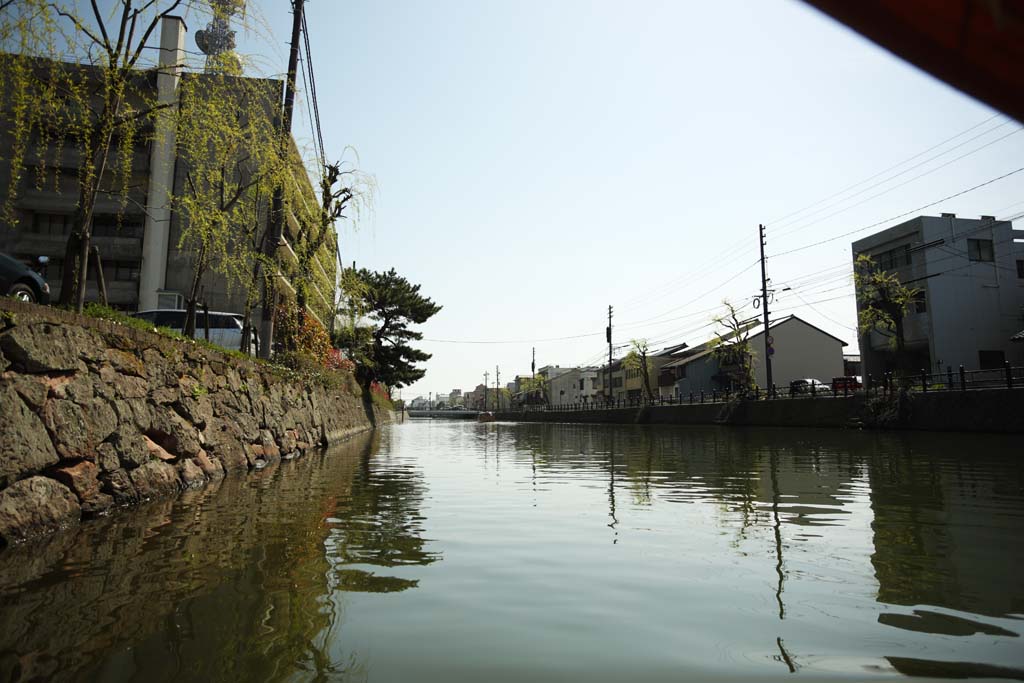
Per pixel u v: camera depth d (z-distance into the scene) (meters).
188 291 28.55
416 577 4.31
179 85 10.19
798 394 32.59
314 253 18.02
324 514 6.84
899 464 12.21
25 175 27.73
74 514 6.02
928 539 5.56
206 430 9.84
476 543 5.44
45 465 5.66
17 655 2.86
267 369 13.88
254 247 14.60
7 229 28.12
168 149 25.55
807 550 5.18
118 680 2.61
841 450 16.03
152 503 7.30
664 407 45.22
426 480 10.41
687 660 2.88
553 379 107.00
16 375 5.42
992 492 8.37
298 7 15.28
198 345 10.23
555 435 31.47
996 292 32.53
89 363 6.70
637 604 3.74
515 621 3.42
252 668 2.75
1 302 5.43
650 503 7.79
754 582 4.23
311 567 4.53
